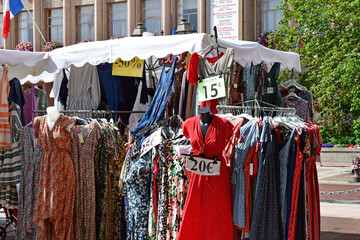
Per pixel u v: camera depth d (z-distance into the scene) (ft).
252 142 16.29
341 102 55.62
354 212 30.66
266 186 16.35
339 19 53.72
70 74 25.23
